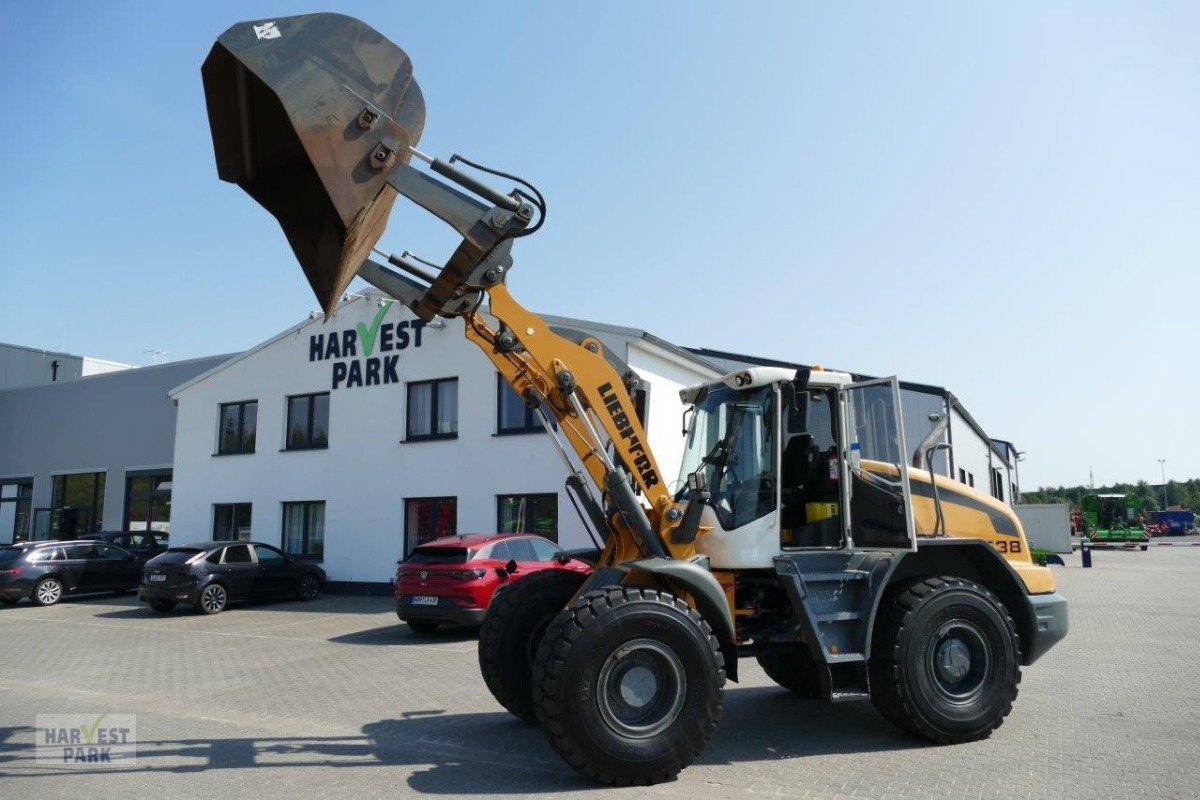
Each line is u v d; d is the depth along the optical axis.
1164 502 109.00
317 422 21.28
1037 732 6.54
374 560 19.53
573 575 7.00
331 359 20.95
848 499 6.47
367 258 5.82
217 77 4.97
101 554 19.97
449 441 18.81
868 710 7.37
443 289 5.91
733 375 6.62
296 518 21.22
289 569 18.11
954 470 7.46
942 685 6.25
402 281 6.11
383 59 5.21
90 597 20.53
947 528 6.90
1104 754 5.89
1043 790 5.11
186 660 10.95
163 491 28.00
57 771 5.73
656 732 5.32
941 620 6.22
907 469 6.29
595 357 6.30
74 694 8.76
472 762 5.89
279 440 21.56
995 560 6.78
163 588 16.44
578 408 6.12
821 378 6.58
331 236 5.28
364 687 8.91
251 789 5.28
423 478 19.08
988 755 5.89
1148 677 8.80
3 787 5.36
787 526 6.70
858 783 5.29
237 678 9.60
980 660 6.35
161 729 7.04
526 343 6.05
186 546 17.09
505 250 5.83
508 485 17.88
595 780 5.28
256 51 4.83
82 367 40.50
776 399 6.44
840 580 6.29
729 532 6.28
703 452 6.99
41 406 31.52
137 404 29.03
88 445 29.95
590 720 5.19
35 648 12.18
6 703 8.27
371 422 20.03
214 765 5.87
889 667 6.12
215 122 5.08
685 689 5.45
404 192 5.35
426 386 19.64
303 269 5.40
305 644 12.30
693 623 5.52
